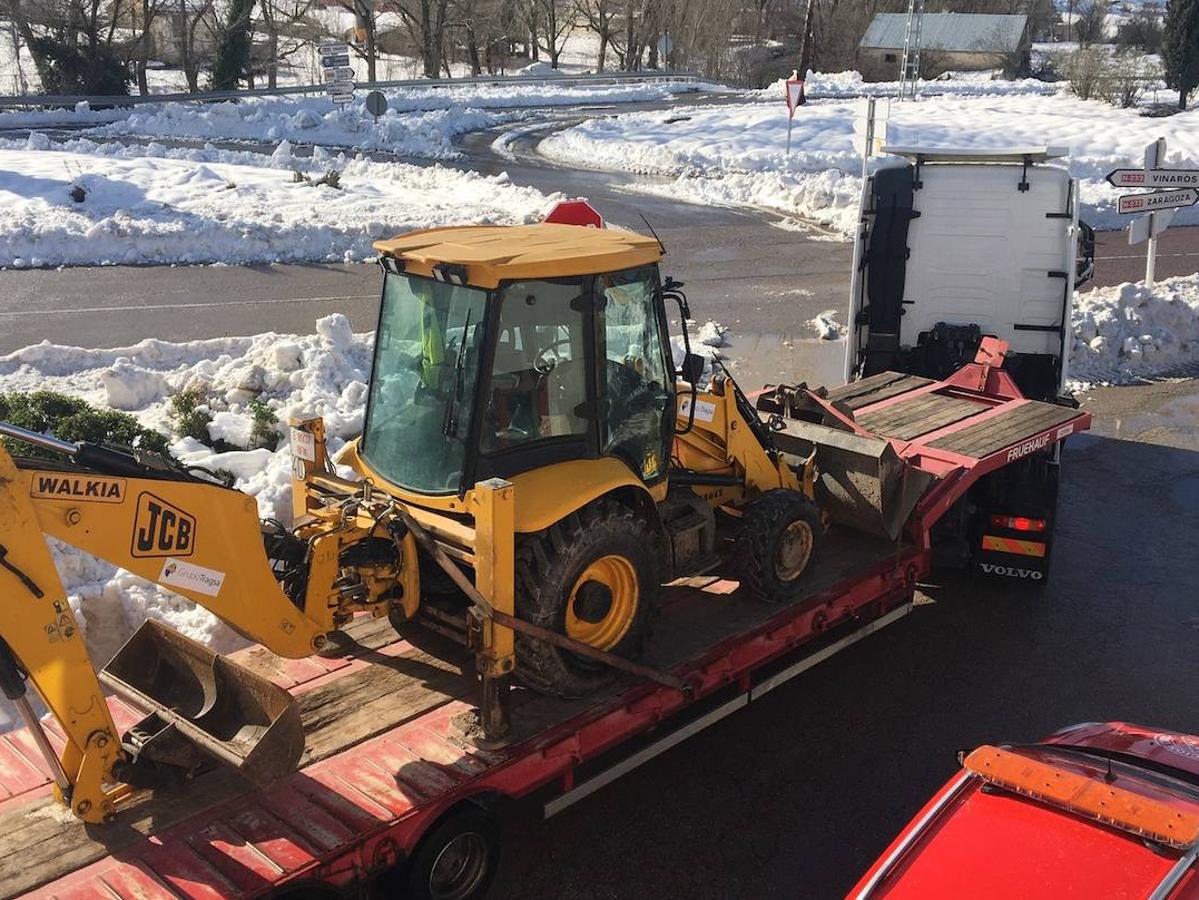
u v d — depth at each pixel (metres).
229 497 4.54
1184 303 14.34
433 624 5.66
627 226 21.89
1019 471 8.22
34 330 14.00
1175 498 9.98
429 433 5.26
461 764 4.81
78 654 4.16
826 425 7.73
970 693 7.01
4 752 5.01
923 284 10.07
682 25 56.84
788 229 22.11
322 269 17.91
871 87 50.09
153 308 15.26
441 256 5.06
